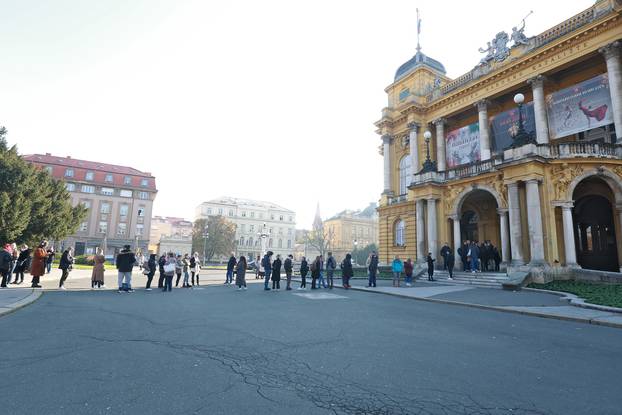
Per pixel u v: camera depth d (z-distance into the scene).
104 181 69.19
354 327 8.11
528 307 11.31
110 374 4.71
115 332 7.20
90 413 3.53
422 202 27.06
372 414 3.64
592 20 22.33
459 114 32.22
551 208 19.28
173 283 22.78
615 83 21.42
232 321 8.62
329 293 16.23
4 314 8.70
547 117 24.97
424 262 26.02
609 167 19.06
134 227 70.12
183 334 7.13
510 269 19.22
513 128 26.91
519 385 4.55
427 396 4.14
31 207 30.14
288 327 7.97
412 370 5.08
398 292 15.92
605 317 9.30
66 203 35.84
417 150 33.59
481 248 22.44
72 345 6.14
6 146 31.06
